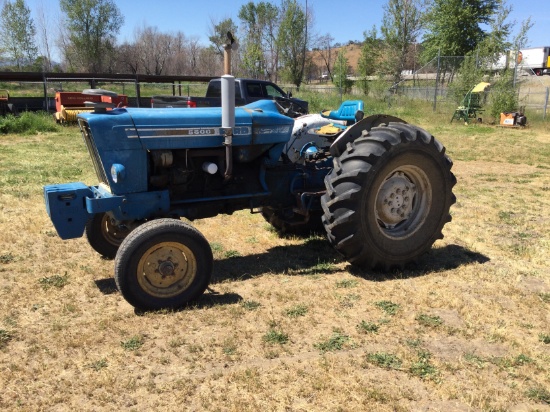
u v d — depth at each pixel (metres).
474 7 35.34
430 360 3.04
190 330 3.40
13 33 49.94
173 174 4.08
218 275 4.45
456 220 6.29
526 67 27.27
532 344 3.26
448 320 3.58
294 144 5.57
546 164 10.99
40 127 16.42
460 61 26.17
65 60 54.00
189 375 2.87
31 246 5.15
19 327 3.46
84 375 2.87
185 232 3.64
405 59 40.19
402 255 4.46
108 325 3.46
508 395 2.70
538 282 4.34
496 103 20.84
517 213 6.66
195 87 32.12
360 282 4.27
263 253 5.07
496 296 4.01
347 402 2.62
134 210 3.97
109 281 4.29
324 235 5.65
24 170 9.24
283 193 4.85
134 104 22.12
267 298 3.93
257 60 41.47
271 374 2.87
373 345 3.21
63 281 4.24
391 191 4.43
